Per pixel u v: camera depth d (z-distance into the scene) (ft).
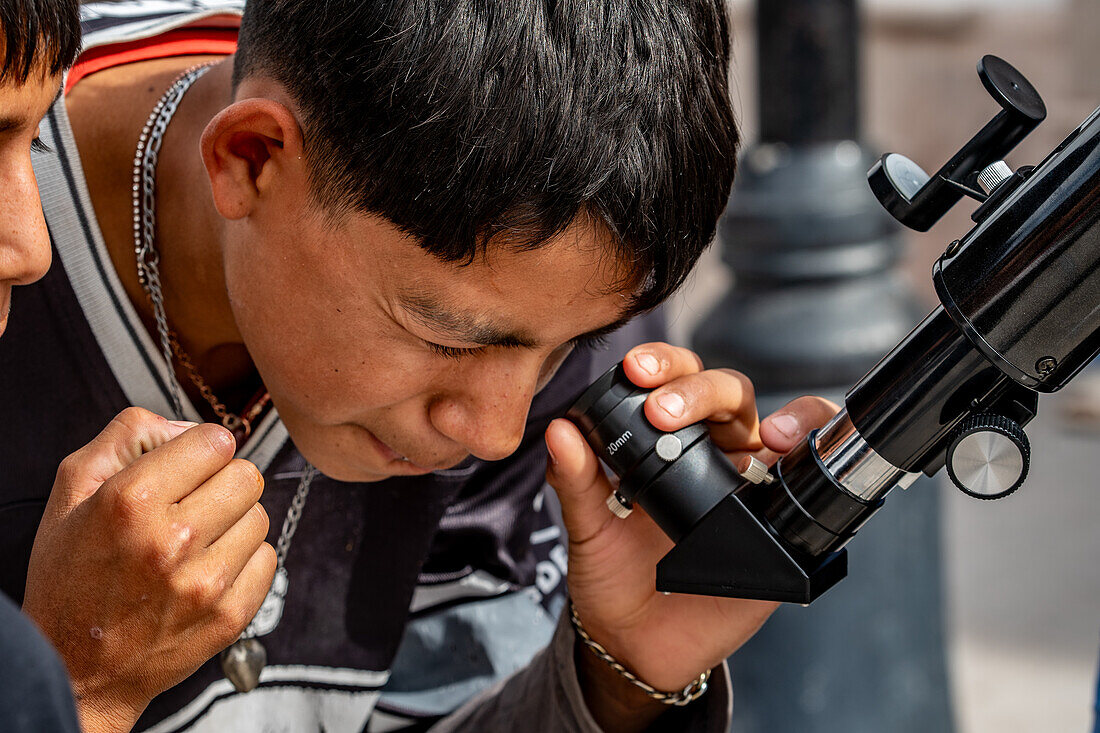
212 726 4.58
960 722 8.91
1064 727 9.95
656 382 3.82
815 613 7.80
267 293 3.62
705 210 3.46
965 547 12.69
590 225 3.22
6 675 2.02
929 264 16.44
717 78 3.50
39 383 4.11
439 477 4.89
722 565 3.61
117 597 3.24
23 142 3.02
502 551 5.46
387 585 4.94
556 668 4.53
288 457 4.50
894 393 3.34
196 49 4.69
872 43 24.84
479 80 3.16
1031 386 3.15
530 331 3.40
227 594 3.45
